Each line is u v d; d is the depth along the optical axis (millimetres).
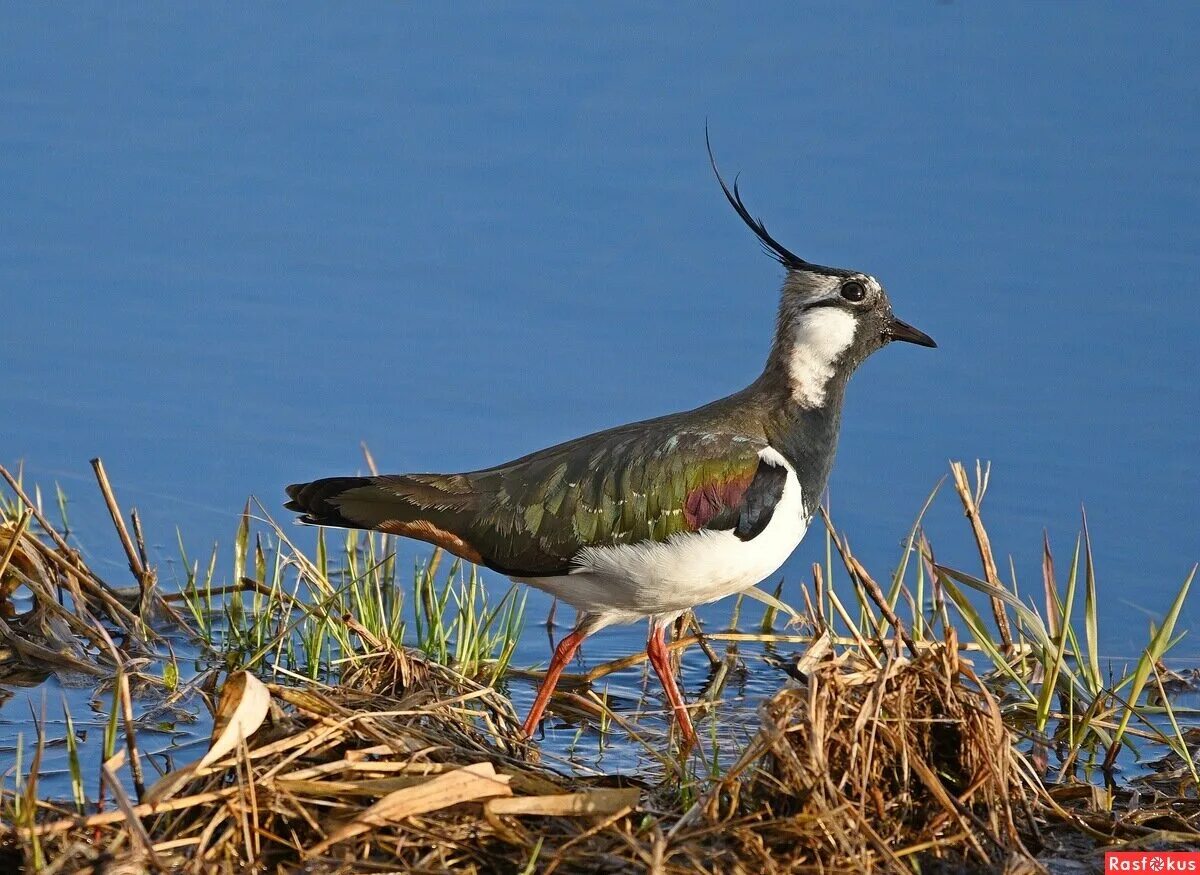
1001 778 10781
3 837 9570
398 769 10406
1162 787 12289
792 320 13773
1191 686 14219
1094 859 10828
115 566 15930
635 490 12945
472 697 12219
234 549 16172
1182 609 15641
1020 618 14328
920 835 10492
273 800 10000
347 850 9828
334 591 14727
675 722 12805
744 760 10391
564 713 13547
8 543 14195
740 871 9766
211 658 14062
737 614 15828
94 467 15156
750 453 13148
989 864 10445
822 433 13703
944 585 13953
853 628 12539
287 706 11609
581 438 13656
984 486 15094
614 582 13102
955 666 11031
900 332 13977
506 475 13344
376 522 13375
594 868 9992
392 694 12773
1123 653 14953
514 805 10195
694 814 10320
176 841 9547
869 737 10531
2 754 11883
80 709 12773
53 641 13844
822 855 10094
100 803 10320
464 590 14891
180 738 12273
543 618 15891
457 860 9969
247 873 9562
